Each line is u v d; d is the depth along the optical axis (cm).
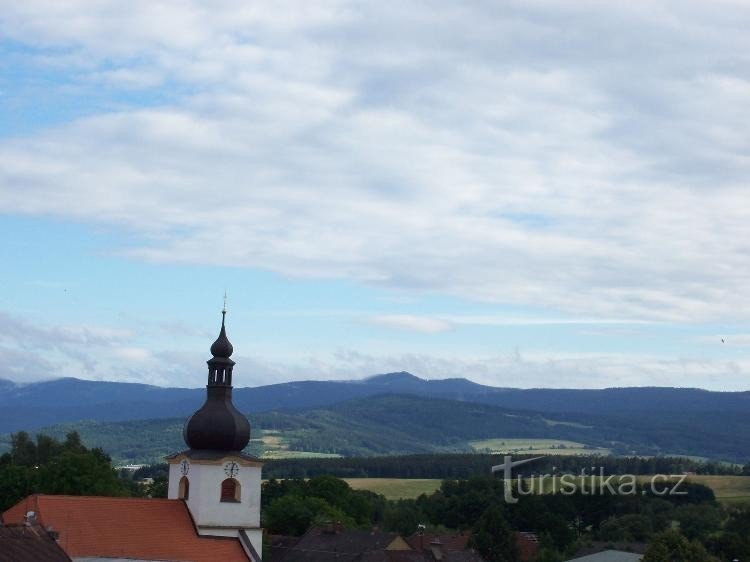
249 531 12400
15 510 11512
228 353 12688
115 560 11469
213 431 12456
